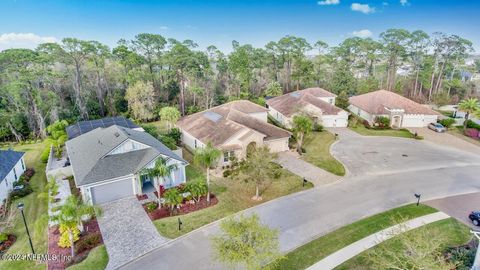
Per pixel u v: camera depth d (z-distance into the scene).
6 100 46.31
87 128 39.69
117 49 59.03
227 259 14.52
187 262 17.81
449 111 62.56
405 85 76.75
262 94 75.00
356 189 27.58
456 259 17.25
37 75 46.31
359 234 20.42
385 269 16.20
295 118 37.31
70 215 17.33
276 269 16.98
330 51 85.88
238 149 33.53
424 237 16.41
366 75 86.50
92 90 57.59
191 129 39.53
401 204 24.70
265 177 25.11
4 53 46.88
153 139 33.34
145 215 23.03
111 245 19.44
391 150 38.88
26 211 24.17
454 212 23.39
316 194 26.62
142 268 17.36
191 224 21.81
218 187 28.14
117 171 25.11
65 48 50.72
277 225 21.69
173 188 26.23
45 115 47.00
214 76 70.38
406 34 72.06
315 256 18.22
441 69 71.38
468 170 32.22
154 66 64.44
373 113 50.91
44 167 33.62
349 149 39.22
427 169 32.47
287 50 75.44
